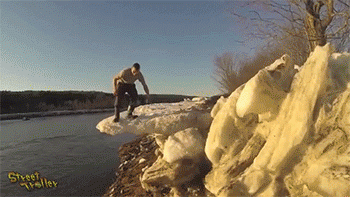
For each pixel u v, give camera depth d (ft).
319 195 6.73
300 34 24.06
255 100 8.85
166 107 17.94
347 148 6.73
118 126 13.15
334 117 7.61
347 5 19.43
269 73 9.29
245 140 10.69
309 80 8.33
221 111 11.27
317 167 7.16
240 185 8.80
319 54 8.31
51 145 31.99
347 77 8.48
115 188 15.65
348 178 6.15
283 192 7.77
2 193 15.87
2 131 44.45
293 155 8.10
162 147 15.35
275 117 9.29
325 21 21.75
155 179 12.71
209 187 10.51
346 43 22.00
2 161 24.12
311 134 8.00
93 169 20.52
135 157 20.99
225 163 10.62
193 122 14.35
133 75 13.38
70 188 16.39
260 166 8.61
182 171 12.46
